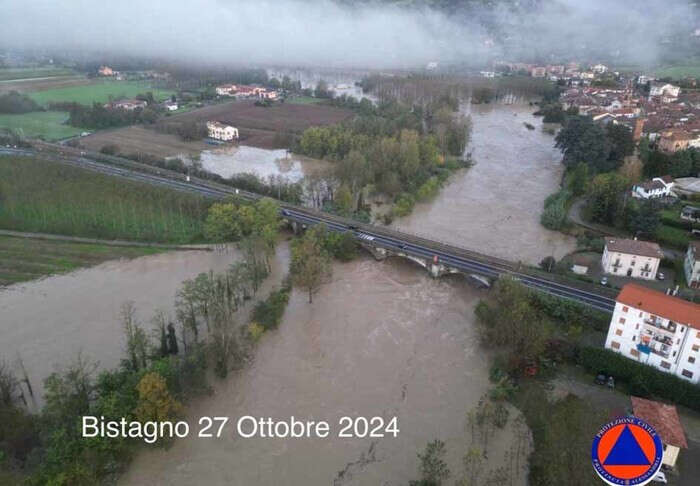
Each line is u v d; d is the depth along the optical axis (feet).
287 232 607.78
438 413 331.16
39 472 260.62
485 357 383.86
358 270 513.86
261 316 412.16
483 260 499.10
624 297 357.20
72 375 308.40
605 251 501.97
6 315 427.33
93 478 267.18
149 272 503.61
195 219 607.78
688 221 578.66
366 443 308.19
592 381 355.56
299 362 375.86
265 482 282.15
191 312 381.81
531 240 577.84
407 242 539.29
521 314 379.96
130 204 629.10
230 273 455.63
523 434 313.53
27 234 574.97
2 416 289.12
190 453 298.97
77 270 505.66
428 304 453.99
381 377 362.74
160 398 296.92
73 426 283.38
